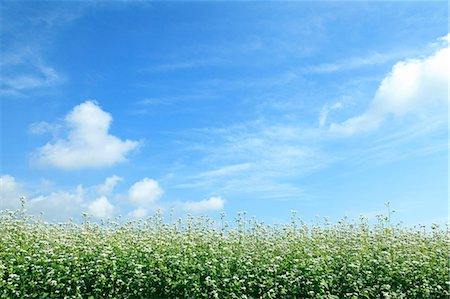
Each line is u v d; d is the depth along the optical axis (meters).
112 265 12.09
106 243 13.96
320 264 12.55
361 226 17.95
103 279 11.48
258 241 16.03
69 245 13.62
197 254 13.12
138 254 13.12
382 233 17.12
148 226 17.64
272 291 11.36
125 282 11.80
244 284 12.02
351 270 12.56
